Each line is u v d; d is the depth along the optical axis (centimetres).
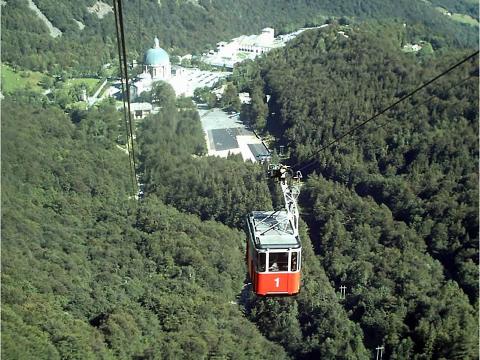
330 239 7225
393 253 6738
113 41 14950
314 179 8719
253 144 10794
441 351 5103
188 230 7638
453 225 6956
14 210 7412
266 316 5731
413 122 8862
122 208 8481
